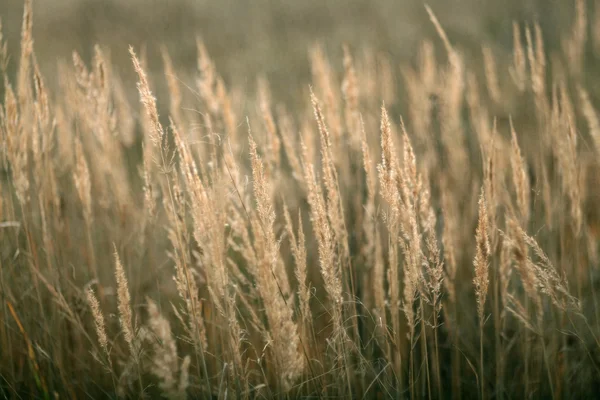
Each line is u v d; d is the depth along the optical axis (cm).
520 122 372
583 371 231
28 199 237
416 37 810
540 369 231
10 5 938
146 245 277
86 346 246
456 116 340
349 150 298
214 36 900
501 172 269
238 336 193
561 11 673
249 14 1015
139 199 323
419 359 249
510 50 637
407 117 441
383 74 422
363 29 902
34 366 222
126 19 942
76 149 245
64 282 248
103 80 259
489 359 249
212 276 203
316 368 213
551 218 256
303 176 269
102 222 297
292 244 194
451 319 251
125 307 183
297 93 548
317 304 268
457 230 280
